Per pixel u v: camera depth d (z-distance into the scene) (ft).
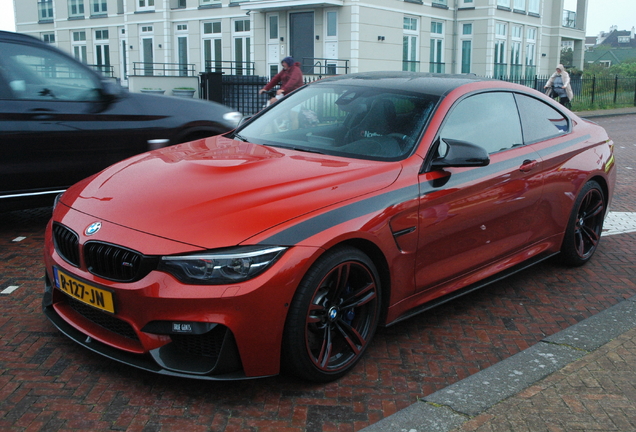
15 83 16.51
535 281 15.65
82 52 115.85
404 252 10.93
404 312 11.59
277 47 88.33
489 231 12.84
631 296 14.42
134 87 85.81
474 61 102.83
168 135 19.36
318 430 8.91
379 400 9.80
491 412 9.05
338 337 10.50
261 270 8.87
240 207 9.46
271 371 9.30
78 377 10.11
